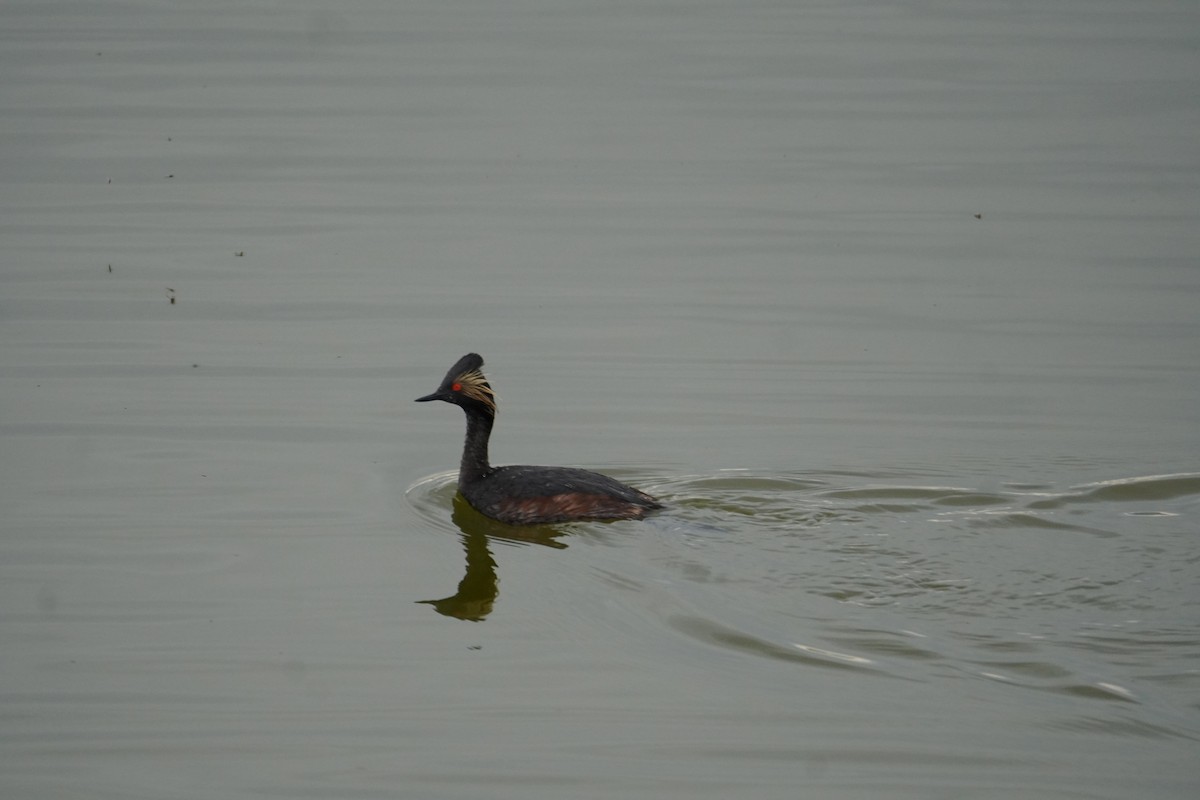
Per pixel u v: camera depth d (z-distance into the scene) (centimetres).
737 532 1717
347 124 3553
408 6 4631
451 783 1244
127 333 2412
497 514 1816
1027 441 2022
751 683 1377
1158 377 2248
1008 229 2900
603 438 2061
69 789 1235
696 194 3138
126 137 3400
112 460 1955
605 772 1256
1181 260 2714
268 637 1503
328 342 2409
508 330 2466
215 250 2792
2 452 1972
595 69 3994
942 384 2242
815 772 1242
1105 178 3156
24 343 2358
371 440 2061
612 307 2569
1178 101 3622
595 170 3284
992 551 1642
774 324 2494
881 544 1670
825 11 4572
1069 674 1351
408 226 2948
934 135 3453
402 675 1427
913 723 1299
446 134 3503
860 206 3052
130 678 1415
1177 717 1280
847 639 1436
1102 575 1565
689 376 2286
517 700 1377
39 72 3831
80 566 1653
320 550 1717
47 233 2844
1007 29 4328
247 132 3466
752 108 3666
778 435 2061
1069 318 2491
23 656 1450
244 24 4366
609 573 1617
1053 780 1213
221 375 2264
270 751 1292
